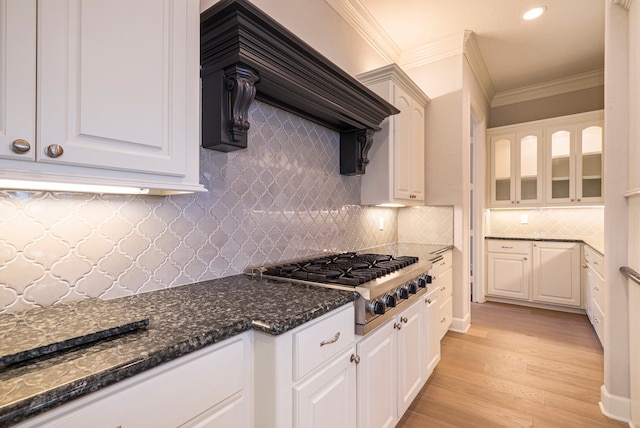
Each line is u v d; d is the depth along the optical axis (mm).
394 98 2391
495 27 2832
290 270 1535
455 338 2924
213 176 1454
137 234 1194
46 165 755
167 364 738
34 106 727
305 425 1002
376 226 2850
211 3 1453
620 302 1795
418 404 1924
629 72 1740
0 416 488
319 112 1881
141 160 920
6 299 911
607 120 1831
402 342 1645
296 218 1915
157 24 965
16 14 704
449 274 2938
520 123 4137
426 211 3195
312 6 2107
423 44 3080
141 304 1070
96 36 827
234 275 1541
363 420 1309
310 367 1024
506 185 4156
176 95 1013
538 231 4152
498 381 2178
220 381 861
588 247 3252
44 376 595
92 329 776
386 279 1436
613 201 1814
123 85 880
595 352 2613
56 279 1003
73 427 584
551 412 1844
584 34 2945
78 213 1048
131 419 669
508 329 3145
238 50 1229
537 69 3701
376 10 2553
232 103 1309
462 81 3000
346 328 1210
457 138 3029
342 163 2285
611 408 1798
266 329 908
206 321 911
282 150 1816
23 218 940
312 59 1493
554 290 3689
